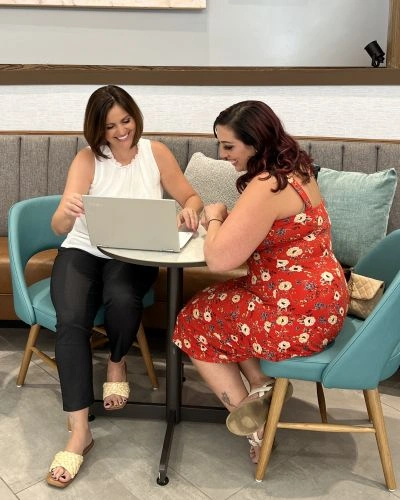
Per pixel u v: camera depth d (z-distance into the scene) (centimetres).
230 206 258
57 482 178
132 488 179
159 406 213
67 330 186
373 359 164
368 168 265
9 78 291
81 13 344
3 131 297
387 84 276
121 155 210
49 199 233
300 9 352
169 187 221
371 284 191
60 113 297
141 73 288
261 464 181
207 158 271
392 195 242
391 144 265
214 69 308
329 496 177
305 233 168
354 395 233
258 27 354
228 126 166
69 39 348
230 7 350
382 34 354
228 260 162
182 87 290
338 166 268
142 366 253
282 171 162
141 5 338
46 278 240
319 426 177
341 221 245
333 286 170
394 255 193
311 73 279
